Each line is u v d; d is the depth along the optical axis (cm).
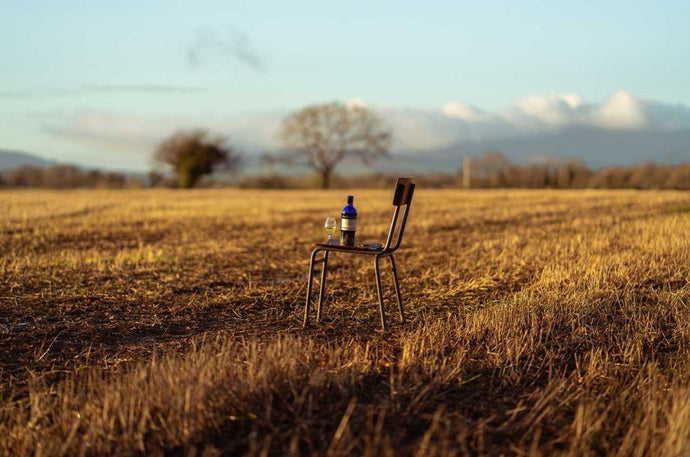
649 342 564
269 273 1033
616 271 903
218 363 468
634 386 454
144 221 2050
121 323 677
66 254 1227
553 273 921
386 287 886
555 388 440
